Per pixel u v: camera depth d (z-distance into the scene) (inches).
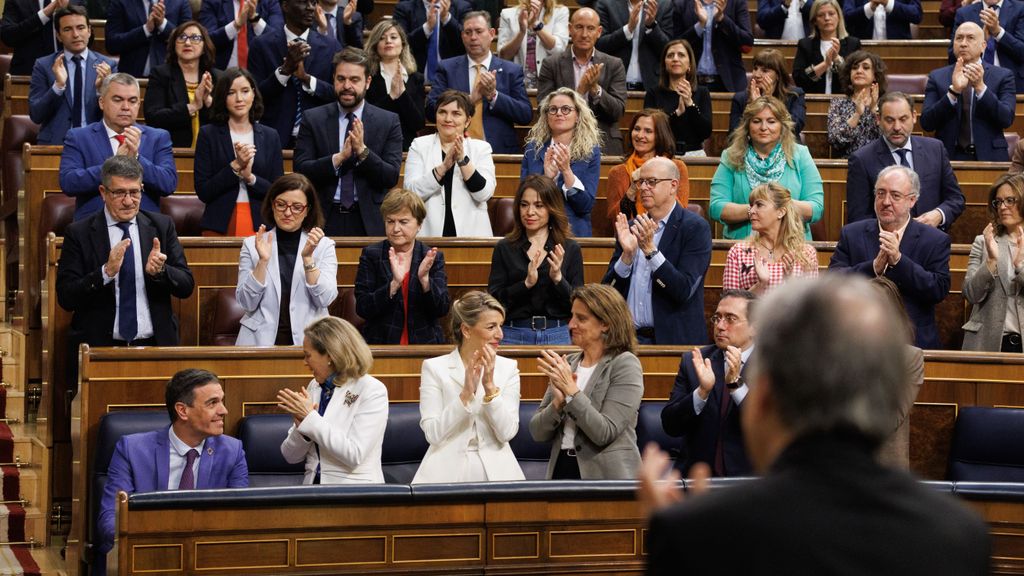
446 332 947.3
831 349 210.1
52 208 995.9
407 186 999.6
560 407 642.8
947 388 821.2
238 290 839.7
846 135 1192.2
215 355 772.6
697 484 243.8
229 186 968.9
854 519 202.2
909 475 211.8
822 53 1359.5
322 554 551.8
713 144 1310.3
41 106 1122.0
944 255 874.1
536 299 844.6
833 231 1141.1
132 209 837.2
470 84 1205.7
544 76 1216.8
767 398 217.8
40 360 991.0
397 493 557.3
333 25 1352.1
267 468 733.3
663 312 839.1
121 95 959.0
